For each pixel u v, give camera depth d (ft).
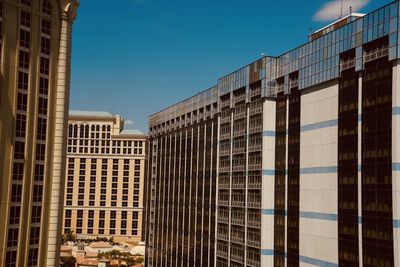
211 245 324.19
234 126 304.30
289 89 261.03
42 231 265.95
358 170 208.95
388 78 197.16
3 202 245.86
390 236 190.60
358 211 207.31
